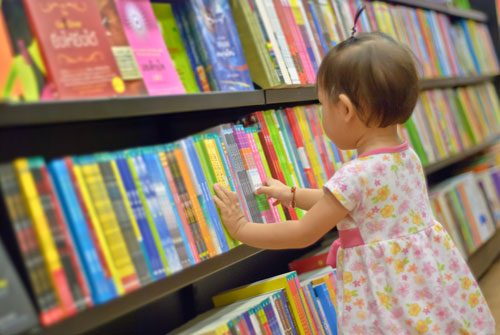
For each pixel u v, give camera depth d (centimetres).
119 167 95
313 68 155
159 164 104
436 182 290
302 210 141
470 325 114
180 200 106
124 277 90
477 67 281
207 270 108
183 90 115
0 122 77
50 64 90
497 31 309
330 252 127
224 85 126
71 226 84
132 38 110
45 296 78
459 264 118
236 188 122
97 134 127
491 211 268
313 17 163
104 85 97
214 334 105
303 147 150
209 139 117
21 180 78
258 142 135
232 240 116
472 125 267
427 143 219
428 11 250
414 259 111
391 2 228
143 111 102
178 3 129
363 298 112
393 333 108
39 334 76
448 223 223
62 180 84
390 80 108
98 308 85
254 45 136
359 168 111
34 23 90
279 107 161
